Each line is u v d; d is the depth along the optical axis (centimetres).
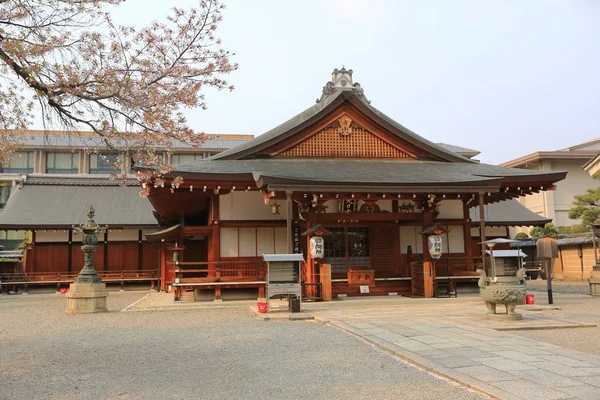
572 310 1295
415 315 1195
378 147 1986
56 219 2753
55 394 561
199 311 1420
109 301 1961
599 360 671
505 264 1184
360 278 1694
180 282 1681
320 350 790
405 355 712
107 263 2786
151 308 1500
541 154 3966
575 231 3347
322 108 1909
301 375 627
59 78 669
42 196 3055
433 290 1659
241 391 560
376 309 1345
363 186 1501
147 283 2784
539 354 711
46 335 1026
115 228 2736
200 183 1563
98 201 3069
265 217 1781
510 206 2961
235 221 1761
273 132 2014
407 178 1602
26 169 4259
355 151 1962
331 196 1600
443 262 1884
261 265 1741
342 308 1380
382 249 1866
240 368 675
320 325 1093
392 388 557
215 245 1742
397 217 1698
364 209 1853
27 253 2680
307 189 1461
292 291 1299
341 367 667
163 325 1145
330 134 1955
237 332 1004
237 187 1616
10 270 2748
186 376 636
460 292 1855
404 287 1802
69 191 3161
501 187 1747
